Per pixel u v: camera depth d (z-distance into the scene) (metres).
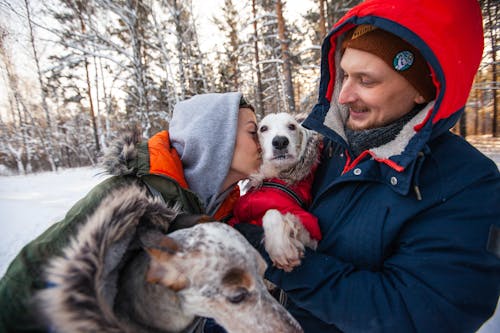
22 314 0.85
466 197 1.07
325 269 1.27
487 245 1.00
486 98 18.67
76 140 25.09
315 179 2.02
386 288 1.11
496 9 7.45
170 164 1.43
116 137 1.42
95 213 1.02
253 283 1.12
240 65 18.64
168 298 1.09
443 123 1.17
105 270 1.02
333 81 1.57
